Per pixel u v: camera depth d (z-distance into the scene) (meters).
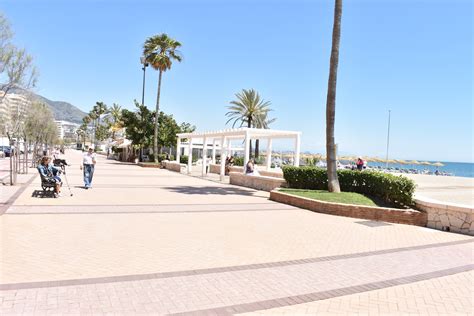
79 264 5.39
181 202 12.54
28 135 28.20
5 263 5.29
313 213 11.35
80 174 23.02
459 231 9.30
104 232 7.54
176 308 4.04
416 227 9.79
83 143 137.38
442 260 6.61
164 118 43.25
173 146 45.44
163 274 5.14
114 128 75.12
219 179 24.81
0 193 12.51
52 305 3.94
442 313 4.30
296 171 15.79
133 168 34.28
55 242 6.57
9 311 3.74
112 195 13.50
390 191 11.62
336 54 13.65
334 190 13.35
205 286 4.76
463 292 5.00
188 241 7.11
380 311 4.27
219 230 8.27
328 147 13.54
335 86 13.62
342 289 4.93
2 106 20.89
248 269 5.57
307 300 4.50
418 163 98.31
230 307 4.15
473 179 35.38
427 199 10.64
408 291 4.97
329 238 8.01
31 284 4.52
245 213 10.84
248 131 21.17
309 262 6.12
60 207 10.27
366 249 7.20
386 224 10.01
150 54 39.12
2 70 11.58
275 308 4.21
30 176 20.14
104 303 4.06
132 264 5.52
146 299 4.24
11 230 7.30
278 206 12.52
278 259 6.20
